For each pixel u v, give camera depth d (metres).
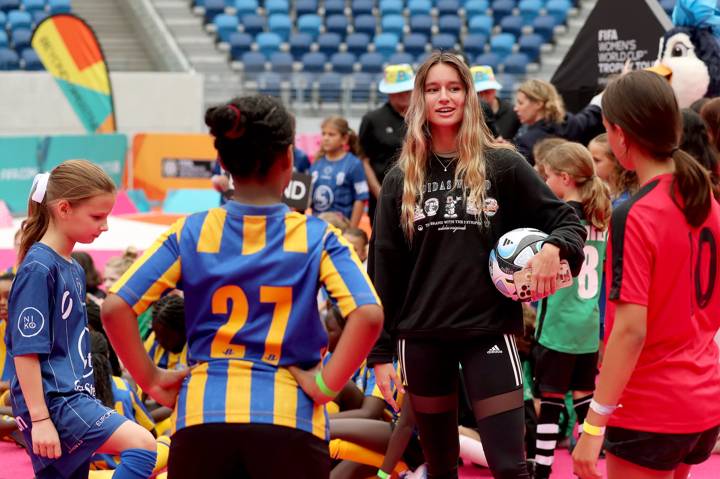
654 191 4.84
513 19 37.19
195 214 4.52
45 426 5.73
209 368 4.31
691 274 4.87
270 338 4.29
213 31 37.91
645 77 4.91
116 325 4.30
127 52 37.44
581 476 4.93
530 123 11.98
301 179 12.39
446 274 5.89
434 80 5.92
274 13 38.38
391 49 36.47
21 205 24.28
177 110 31.53
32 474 8.38
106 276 10.89
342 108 30.27
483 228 5.87
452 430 6.16
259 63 35.53
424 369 6.00
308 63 35.56
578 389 8.31
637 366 4.92
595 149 9.55
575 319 7.97
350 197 13.30
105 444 5.90
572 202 8.05
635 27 13.70
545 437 8.01
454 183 5.92
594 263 8.10
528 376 8.80
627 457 4.97
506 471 5.71
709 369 4.98
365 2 38.72
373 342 4.30
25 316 5.70
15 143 23.97
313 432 4.29
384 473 7.12
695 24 11.82
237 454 4.26
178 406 4.36
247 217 4.41
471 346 5.92
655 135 4.85
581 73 14.18
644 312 4.72
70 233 5.98
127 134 28.53
